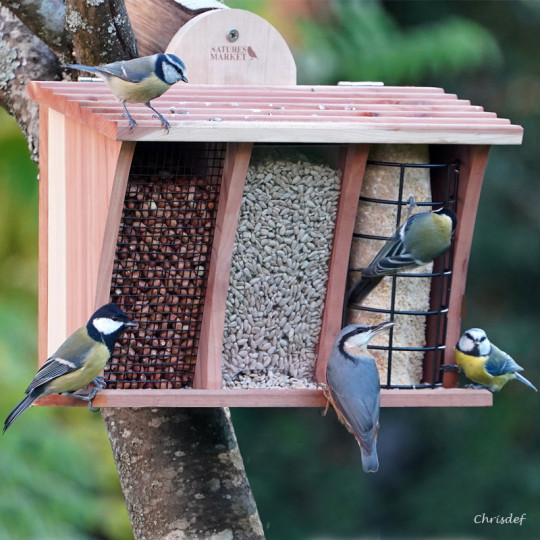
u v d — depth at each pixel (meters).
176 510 9.32
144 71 8.87
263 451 19.44
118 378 9.34
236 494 9.48
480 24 19.86
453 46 17.55
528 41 20.14
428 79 19.38
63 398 8.84
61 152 9.47
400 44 17.66
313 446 19.59
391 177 10.09
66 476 12.75
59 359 8.64
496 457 19.41
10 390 12.47
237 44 10.94
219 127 8.38
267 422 19.62
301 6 16.94
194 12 11.03
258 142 8.91
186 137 8.27
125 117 8.41
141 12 10.83
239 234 9.44
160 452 9.51
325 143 9.40
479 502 19.22
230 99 9.91
